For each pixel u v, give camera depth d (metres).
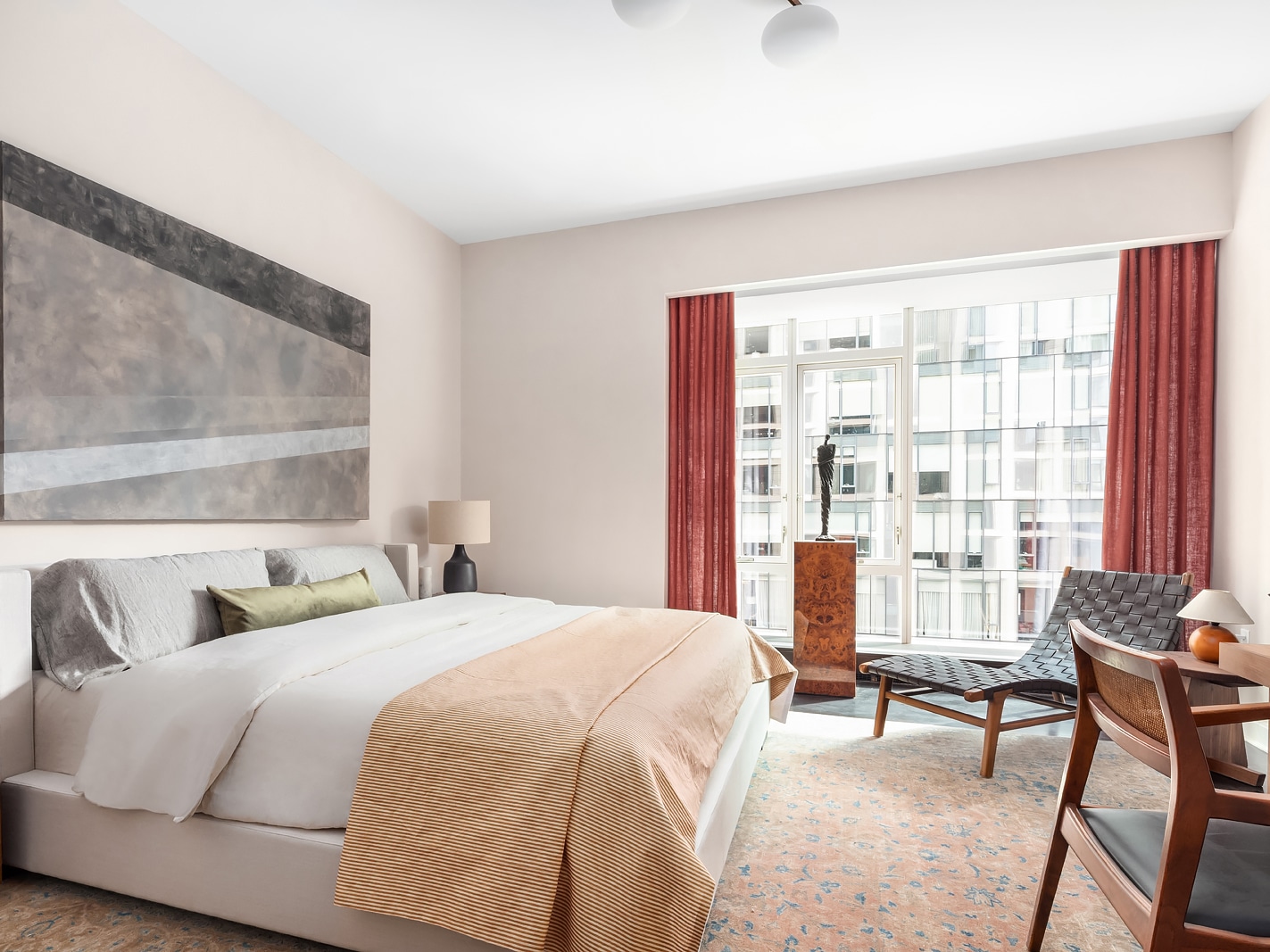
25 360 2.05
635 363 4.29
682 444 4.25
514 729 1.45
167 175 2.58
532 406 4.50
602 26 2.54
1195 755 1.10
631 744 1.39
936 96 2.97
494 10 2.44
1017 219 3.55
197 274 2.63
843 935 1.65
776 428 4.72
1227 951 1.08
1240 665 1.66
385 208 3.90
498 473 4.56
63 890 1.81
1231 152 3.23
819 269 3.90
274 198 3.10
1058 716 2.74
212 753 1.59
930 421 4.45
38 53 2.15
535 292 4.51
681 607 4.23
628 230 4.31
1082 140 3.33
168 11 2.44
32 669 1.97
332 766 1.53
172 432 2.52
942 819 2.28
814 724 3.30
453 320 4.59
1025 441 4.27
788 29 2.36
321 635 2.09
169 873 1.64
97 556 2.31
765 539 4.75
